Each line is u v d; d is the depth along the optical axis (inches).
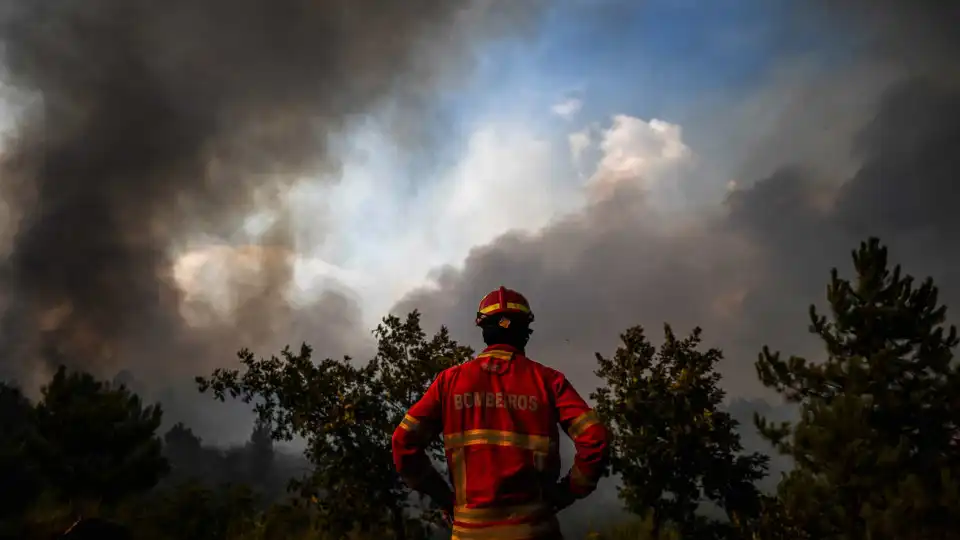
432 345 463.8
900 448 354.9
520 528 88.3
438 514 441.1
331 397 437.4
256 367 451.8
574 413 93.6
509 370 97.3
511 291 105.3
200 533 467.8
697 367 439.2
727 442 425.1
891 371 375.9
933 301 396.5
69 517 367.6
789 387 418.9
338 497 427.2
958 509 324.2
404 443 95.9
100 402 482.9
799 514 366.6
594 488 92.7
